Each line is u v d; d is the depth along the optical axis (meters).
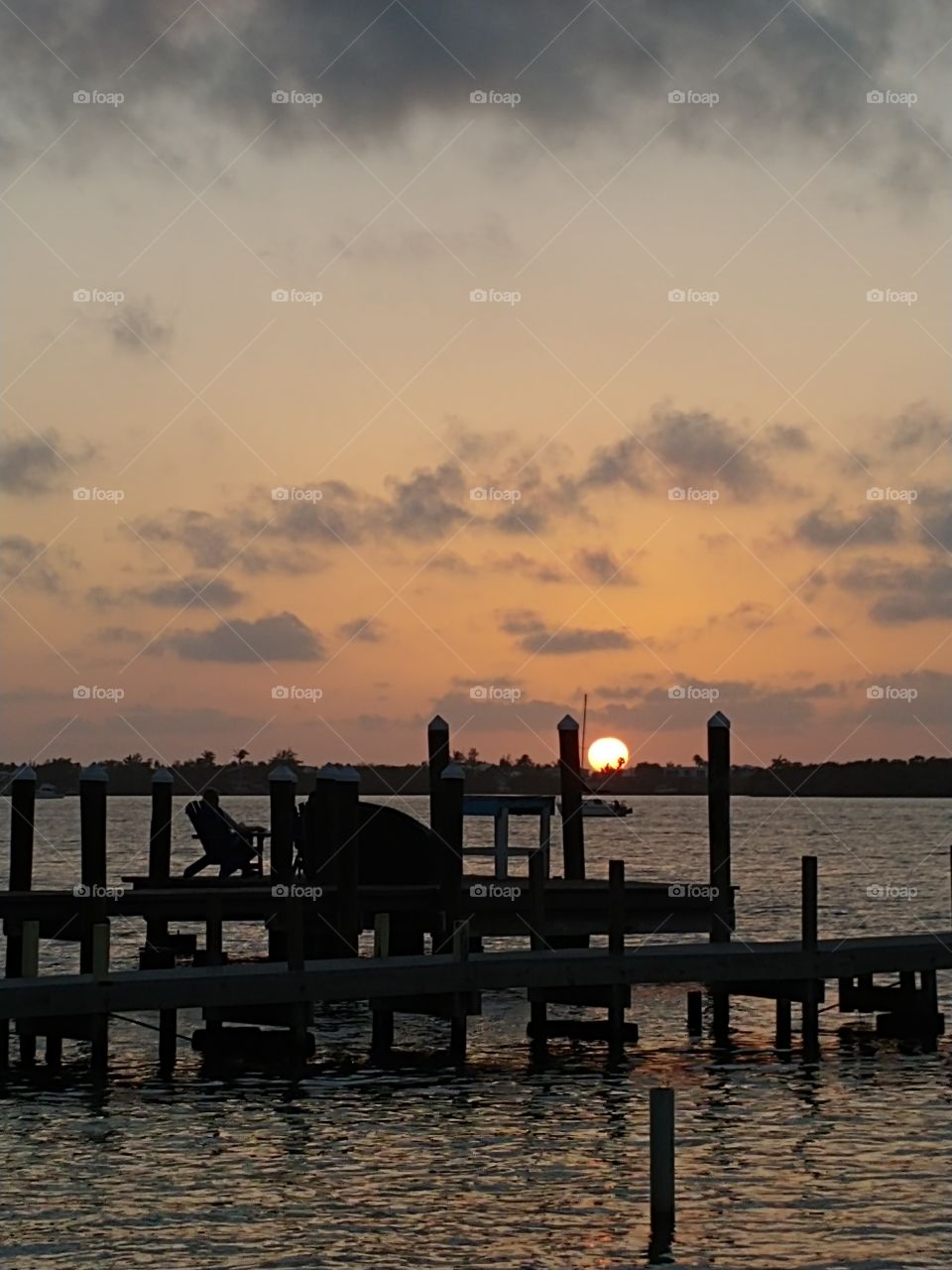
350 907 30.94
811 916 29.92
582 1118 24.22
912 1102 25.52
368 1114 24.34
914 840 129.62
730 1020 33.22
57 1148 22.25
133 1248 18.19
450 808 31.78
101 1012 25.80
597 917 33.25
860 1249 18.17
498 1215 19.31
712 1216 19.25
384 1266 17.69
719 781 33.66
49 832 132.62
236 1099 25.30
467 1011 28.17
